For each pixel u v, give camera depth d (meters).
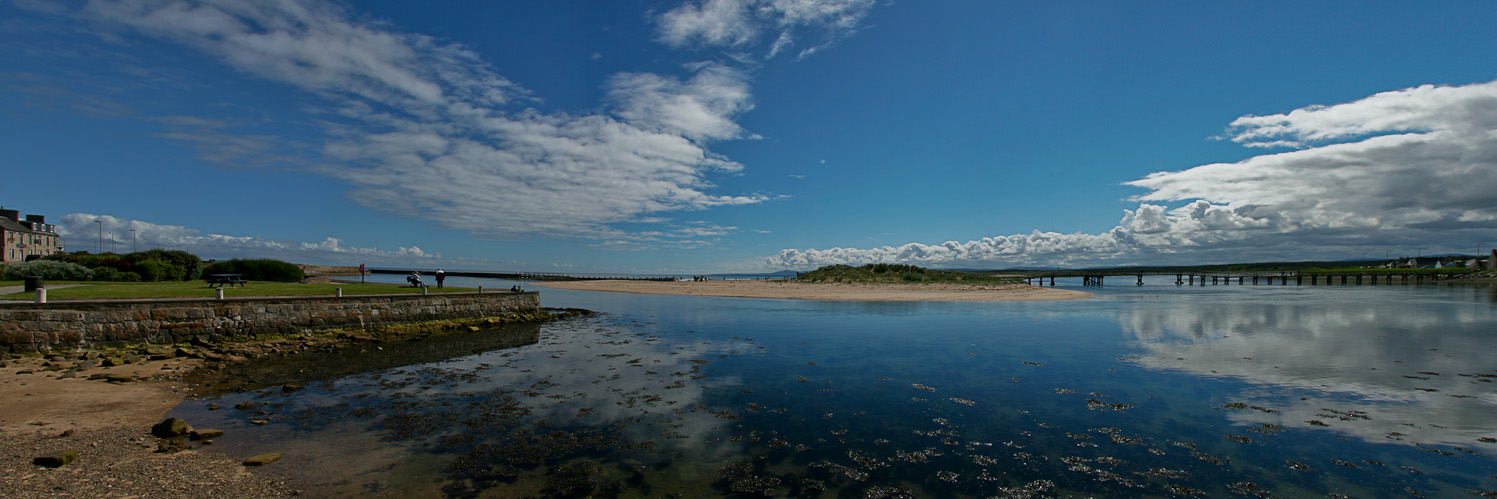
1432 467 8.09
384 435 9.40
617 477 7.67
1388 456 8.54
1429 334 22.80
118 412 10.63
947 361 17.05
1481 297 52.69
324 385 13.57
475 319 29.66
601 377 14.60
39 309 17.17
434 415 10.72
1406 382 13.61
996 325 27.12
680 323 29.22
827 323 28.55
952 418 10.74
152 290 25.83
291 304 22.97
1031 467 8.18
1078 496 7.17
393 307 26.59
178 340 19.83
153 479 7.19
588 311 36.31
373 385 13.56
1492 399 11.91
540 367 16.14
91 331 18.08
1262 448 8.95
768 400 12.12
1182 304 42.22
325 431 9.59
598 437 9.40
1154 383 13.75
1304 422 10.33
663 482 7.52
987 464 8.30
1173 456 8.61
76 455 7.88
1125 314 33.19
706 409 11.33
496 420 10.38
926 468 8.14
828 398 12.32
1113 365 16.22
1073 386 13.50
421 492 7.05
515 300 33.22
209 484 7.11
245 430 9.60
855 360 17.27
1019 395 12.61
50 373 14.29
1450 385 13.27
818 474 7.88
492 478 7.55
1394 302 44.66
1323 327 25.59
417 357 18.20
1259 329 24.92
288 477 7.45
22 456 7.84
